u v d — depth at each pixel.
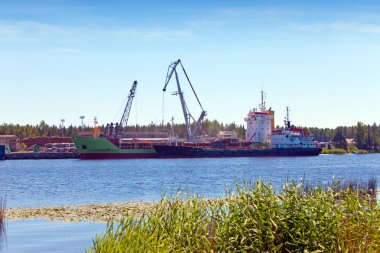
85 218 44.06
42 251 30.41
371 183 50.09
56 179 114.88
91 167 171.00
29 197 71.19
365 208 23.92
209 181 102.19
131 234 19.41
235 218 21.33
